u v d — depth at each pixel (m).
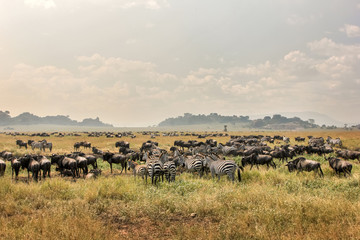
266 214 7.68
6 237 6.45
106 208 9.27
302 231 6.78
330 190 11.44
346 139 53.66
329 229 6.65
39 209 9.10
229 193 10.38
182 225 7.61
